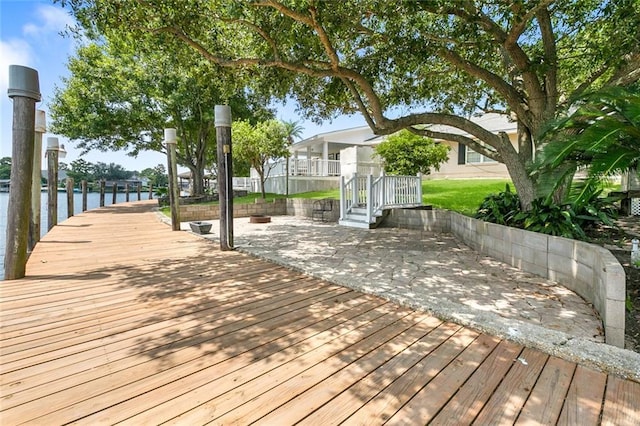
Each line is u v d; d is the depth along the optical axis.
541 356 2.13
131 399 1.69
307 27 5.18
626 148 3.25
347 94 7.23
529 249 4.28
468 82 7.44
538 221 4.86
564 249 3.66
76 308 2.96
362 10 4.56
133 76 14.16
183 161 16.83
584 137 3.35
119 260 4.90
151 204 17.78
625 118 3.29
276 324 2.62
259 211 12.11
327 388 1.79
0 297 3.23
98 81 13.98
